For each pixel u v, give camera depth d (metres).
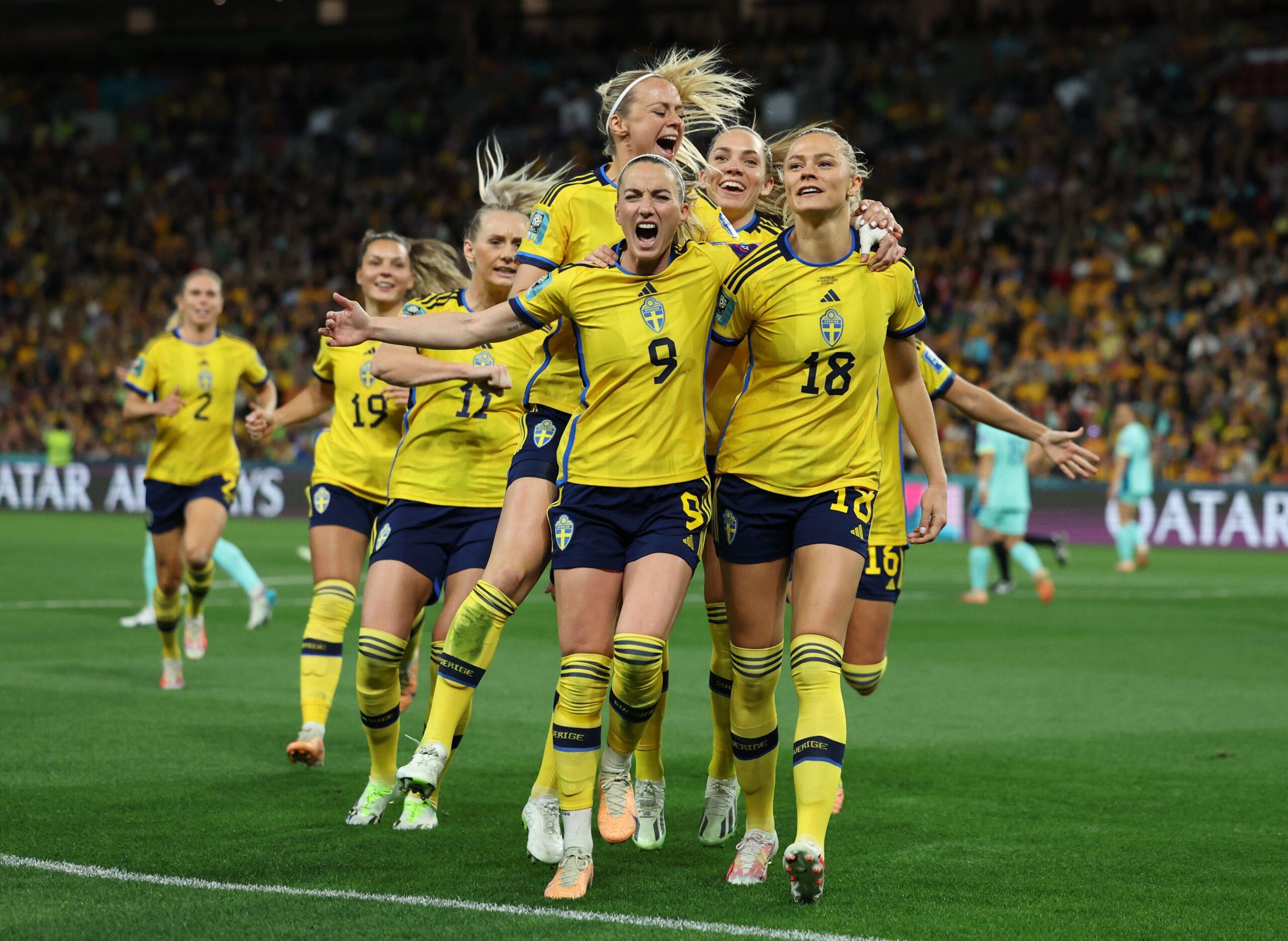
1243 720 22.19
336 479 18.48
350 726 21.33
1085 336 78.12
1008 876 13.45
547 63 113.69
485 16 113.69
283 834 14.71
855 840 14.84
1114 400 73.31
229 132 113.88
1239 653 30.20
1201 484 64.31
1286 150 87.62
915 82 102.00
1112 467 71.00
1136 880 13.31
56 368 94.12
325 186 105.75
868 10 107.19
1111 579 48.91
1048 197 89.06
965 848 14.48
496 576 14.22
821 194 12.88
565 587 13.07
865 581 16.80
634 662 12.62
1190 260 82.00
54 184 110.69
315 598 18.12
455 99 112.69
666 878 13.38
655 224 12.62
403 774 13.91
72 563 49.81
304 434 83.62
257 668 26.84
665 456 12.97
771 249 13.27
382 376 13.70
